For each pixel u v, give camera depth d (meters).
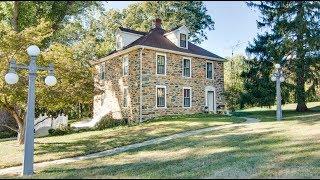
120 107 26.30
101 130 21.75
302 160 9.73
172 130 18.08
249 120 22.44
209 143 13.34
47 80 10.12
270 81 27.55
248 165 9.18
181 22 41.44
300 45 26.59
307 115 23.11
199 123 20.17
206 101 28.47
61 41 27.03
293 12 28.53
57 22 23.94
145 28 42.00
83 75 17.28
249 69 30.61
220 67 30.17
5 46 14.53
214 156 10.73
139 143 15.29
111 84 27.84
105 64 28.89
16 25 21.39
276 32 28.48
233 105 31.41
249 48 29.88
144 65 24.48
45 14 23.36
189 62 27.58
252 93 28.17
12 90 14.69
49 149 15.09
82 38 33.53
